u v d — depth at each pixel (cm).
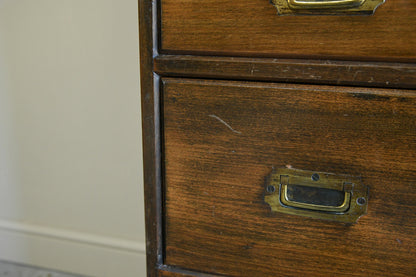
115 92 114
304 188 56
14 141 125
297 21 50
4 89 121
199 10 53
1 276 127
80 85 115
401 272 54
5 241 133
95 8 108
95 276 129
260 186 56
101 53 111
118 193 122
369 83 50
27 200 129
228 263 61
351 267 56
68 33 112
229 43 53
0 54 117
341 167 53
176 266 63
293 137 54
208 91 55
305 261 57
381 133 51
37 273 129
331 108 51
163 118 58
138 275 125
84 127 119
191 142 57
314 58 51
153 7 55
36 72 117
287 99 53
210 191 58
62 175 125
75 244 128
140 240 124
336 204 55
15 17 113
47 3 110
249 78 53
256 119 54
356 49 50
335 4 48
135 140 116
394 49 48
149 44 56
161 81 57
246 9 52
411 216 52
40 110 120
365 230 54
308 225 56
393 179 52
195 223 60
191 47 55
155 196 61
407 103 49
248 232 59
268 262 59
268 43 52
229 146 56
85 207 126
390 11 47
